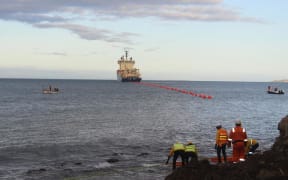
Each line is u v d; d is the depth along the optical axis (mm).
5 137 36031
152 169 21891
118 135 37531
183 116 58375
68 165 23625
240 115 60938
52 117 55781
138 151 28531
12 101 91688
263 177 14844
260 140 34344
